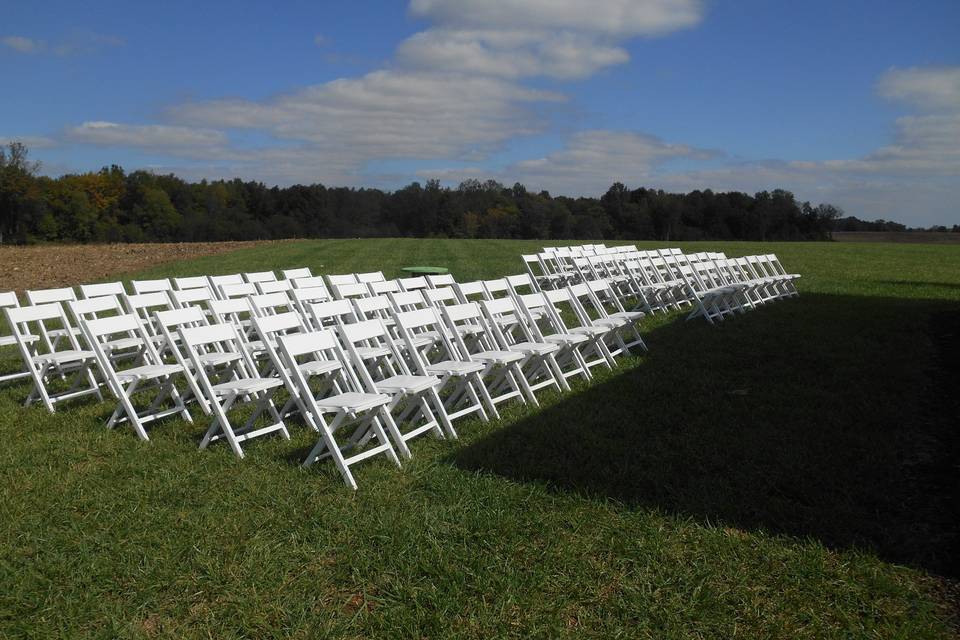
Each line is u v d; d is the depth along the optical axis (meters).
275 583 3.51
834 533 3.98
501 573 3.60
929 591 3.47
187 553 3.82
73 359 6.70
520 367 7.50
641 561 3.71
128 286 16.28
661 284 12.29
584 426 5.90
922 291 15.40
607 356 8.27
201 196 69.56
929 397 6.80
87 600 3.40
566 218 67.88
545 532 3.99
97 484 4.74
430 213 68.50
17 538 3.99
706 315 11.06
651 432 5.74
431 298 7.62
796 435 5.59
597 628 3.22
